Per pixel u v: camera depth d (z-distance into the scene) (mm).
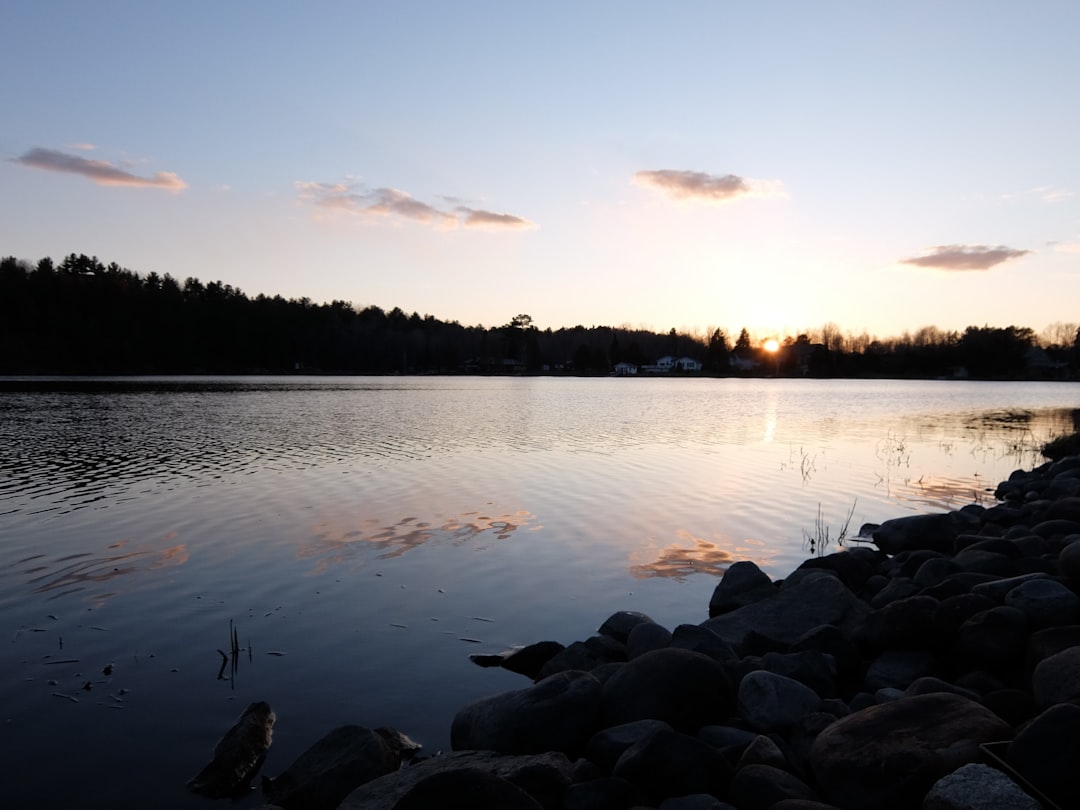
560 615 9211
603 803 4594
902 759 4559
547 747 5582
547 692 5906
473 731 5832
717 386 97062
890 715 5082
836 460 23547
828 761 4820
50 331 97312
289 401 50562
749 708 5930
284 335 122750
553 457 23203
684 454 24406
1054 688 5309
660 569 11172
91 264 123625
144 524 13555
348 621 8883
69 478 18375
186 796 5414
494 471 20141
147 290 117750
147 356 103688
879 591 9250
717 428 34344
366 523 13766
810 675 6602
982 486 19234
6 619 8805
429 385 87938
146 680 7262
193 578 10430
